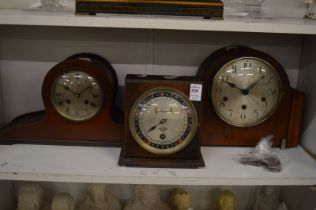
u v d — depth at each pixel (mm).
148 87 861
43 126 963
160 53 1063
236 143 989
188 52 1063
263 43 1065
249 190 1229
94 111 952
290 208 1155
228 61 921
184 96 867
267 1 1014
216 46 1063
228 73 932
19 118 1043
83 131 967
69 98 944
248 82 940
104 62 1026
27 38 1041
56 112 953
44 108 1049
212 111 956
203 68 989
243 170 893
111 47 1055
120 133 966
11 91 1091
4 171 850
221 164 916
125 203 1225
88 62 924
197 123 882
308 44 1027
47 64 1068
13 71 1072
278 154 970
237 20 859
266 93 950
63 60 1034
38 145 979
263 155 940
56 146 978
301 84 1071
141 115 875
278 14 1020
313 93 988
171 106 873
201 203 1239
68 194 1127
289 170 902
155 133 887
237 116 962
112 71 1027
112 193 1219
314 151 971
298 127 990
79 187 1215
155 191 1112
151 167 889
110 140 971
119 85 1088
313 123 979
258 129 983
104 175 852
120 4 828
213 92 938
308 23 852
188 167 891
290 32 823
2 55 1056
